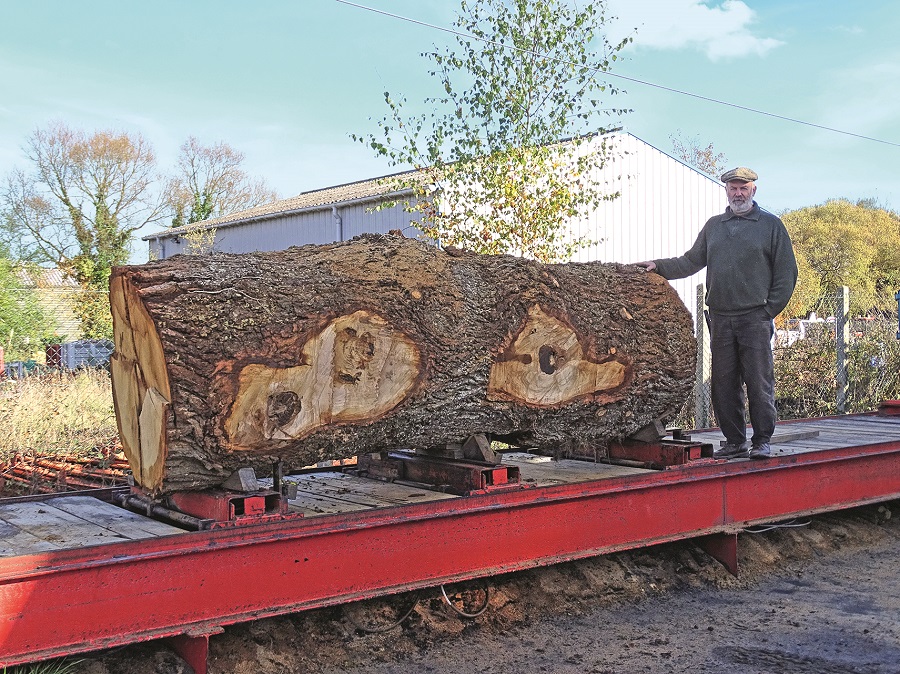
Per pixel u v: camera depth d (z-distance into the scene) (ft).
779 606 16.48
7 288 55.36
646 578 17.53
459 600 15.53
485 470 15.17
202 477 12.85
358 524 13.00
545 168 34.60
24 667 11.00
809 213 137.49
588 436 17.94
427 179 36.14
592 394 17.44
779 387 40.06
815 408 38.91
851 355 38.96
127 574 10.96
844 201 140.05
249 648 13.03
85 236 107.04
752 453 19.52
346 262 14.55
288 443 13.44
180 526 13.16
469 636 14.55
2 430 27.04
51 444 27.45
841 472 21.17
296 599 12.44
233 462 12.96
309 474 18.75
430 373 14.88
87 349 48.21
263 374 12.92
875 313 46.62
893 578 18.53
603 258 58.80
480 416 15.87
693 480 17.74
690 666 13.37
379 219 58.90
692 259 20.85
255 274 13.28
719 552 18.51
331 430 13.89
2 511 14.16
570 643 14.39
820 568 19.27
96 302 73.51
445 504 14.08
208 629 11.44
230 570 11.82
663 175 62.95
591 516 16.21
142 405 13.58
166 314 12.25
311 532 12.51
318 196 80.18
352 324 13.89
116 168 106.93
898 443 22.52
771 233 19.60
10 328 53.67
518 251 35.19
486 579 16.31
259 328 12.83
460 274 15.83
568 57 33.71
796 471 20.08
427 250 15.94
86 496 15.53
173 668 11.89
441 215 34.45
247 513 12.53
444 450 16.58
